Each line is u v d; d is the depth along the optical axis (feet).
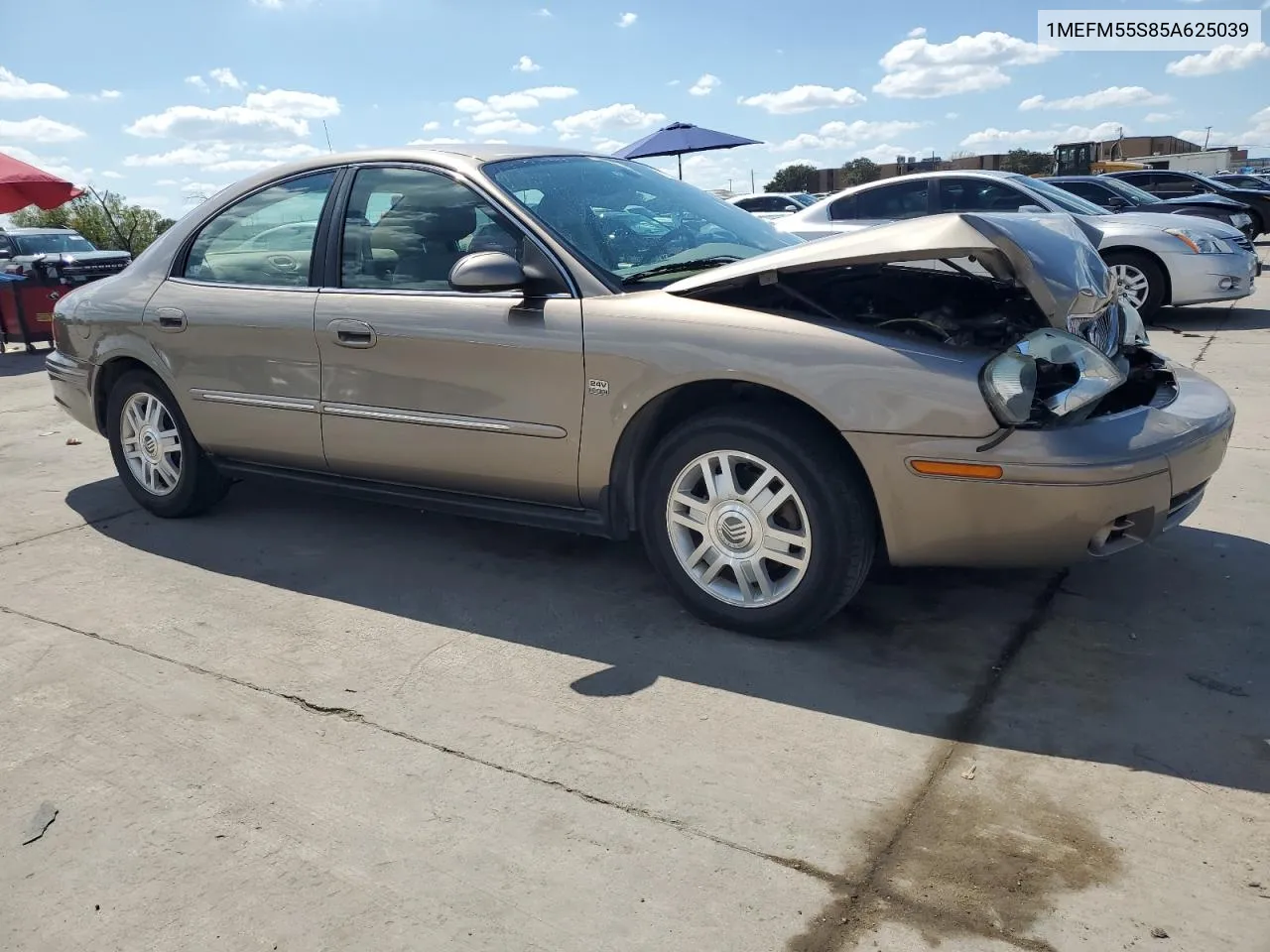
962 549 9.75
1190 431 9.84
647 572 12.86
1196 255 30.19
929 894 7.02
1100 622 10.94
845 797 8.14
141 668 10.82
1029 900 6.93
